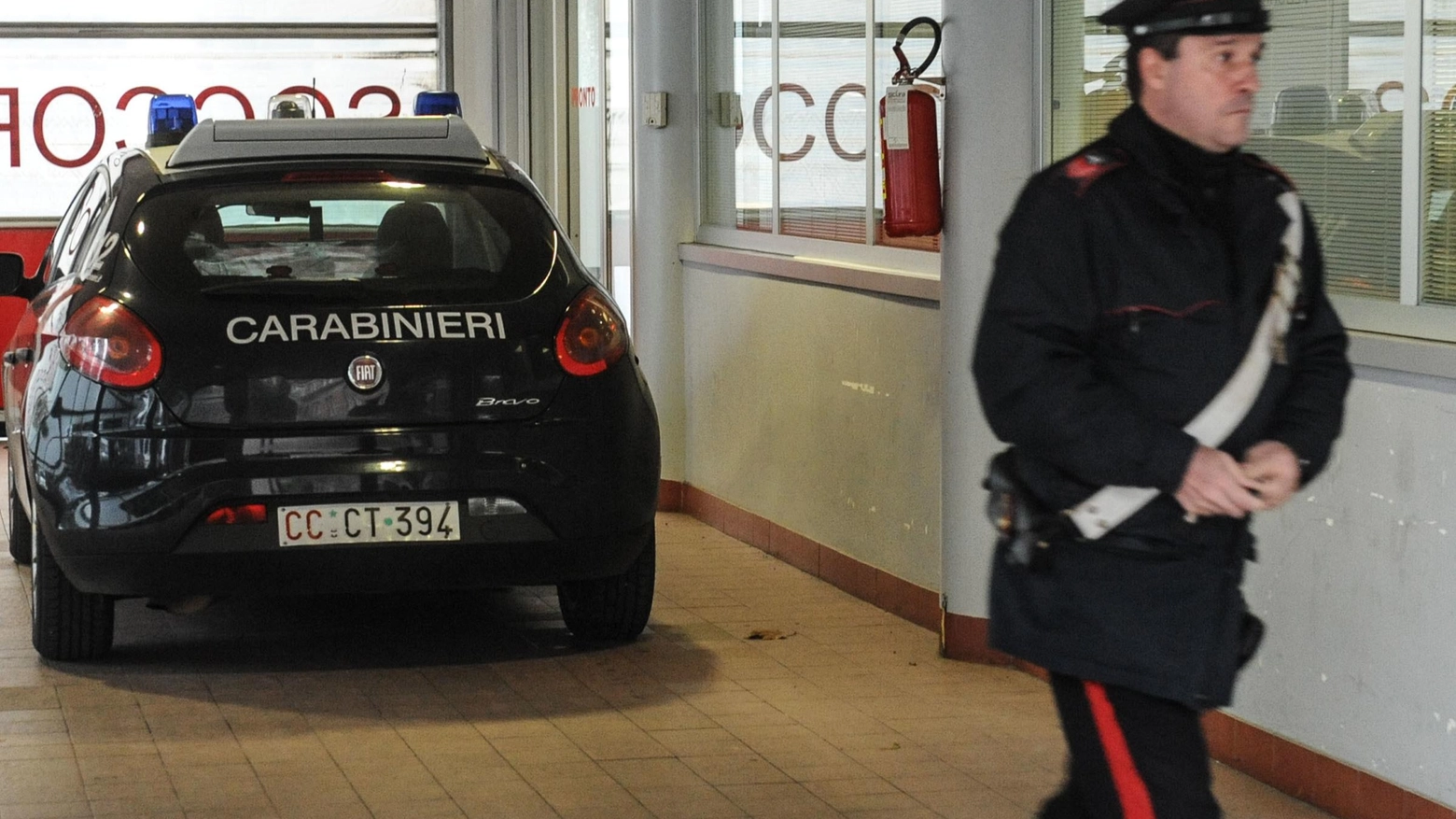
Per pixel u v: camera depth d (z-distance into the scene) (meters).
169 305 6.54
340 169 7.04
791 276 9.18
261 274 6.66
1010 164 6.98
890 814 5.41
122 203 6.95
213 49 14.70
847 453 8.69
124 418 6.42
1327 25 5.54
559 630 7.84
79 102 14.33
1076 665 3.51
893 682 7.01
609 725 6.36
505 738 6.19
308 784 5.65
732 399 10.09
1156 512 3.52
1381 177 5.33
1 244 14.21
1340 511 5.31
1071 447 3.44
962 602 7.30
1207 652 3.49
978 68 6.99
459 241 6.92
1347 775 5.34
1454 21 5.04
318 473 6.43
